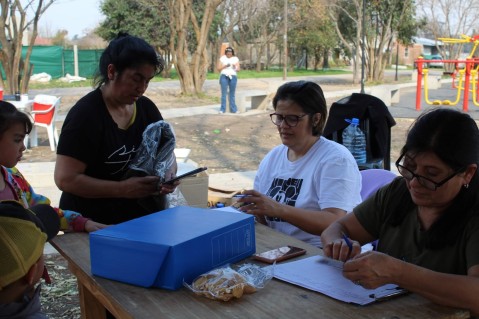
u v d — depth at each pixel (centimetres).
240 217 228
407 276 181
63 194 303
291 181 306
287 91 298
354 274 184
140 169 285
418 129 191
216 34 4044
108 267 205
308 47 4103
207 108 1634
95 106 285
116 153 292
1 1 1353
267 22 4059
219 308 180
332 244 216
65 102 1831
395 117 1418
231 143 1088
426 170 189
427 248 204
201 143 1088
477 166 191
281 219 284
